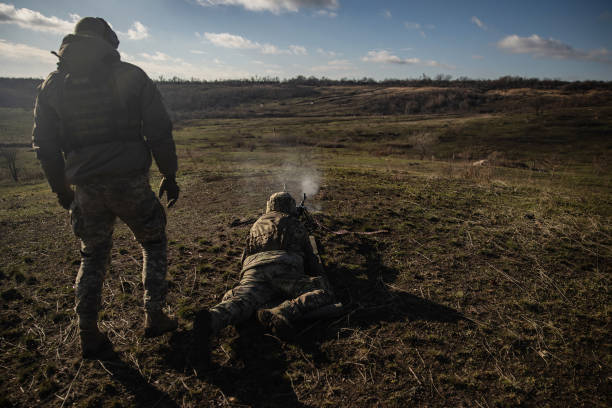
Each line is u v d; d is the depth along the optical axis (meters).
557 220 5.24
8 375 2.38
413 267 3.84
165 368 2.41
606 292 3.34
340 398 2.18
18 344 2.67
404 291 3.36
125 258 4.08
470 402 2.15
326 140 49.44
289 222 3.33
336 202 6.27
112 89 2.17
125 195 2.28
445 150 38.50
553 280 3.58
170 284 3.49
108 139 2.21
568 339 2.70
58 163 2.27
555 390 2.24
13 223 5.68
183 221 5.50
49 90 2.17
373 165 16.03
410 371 2.38
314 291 2.77
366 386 2.26
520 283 3.52
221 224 5.30
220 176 9.16
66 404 2.15
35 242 4.79
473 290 3.39
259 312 2.56
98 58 2.18
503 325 2.86
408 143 44.47
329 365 2.43
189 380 2.32
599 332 2.77
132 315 3.00
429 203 6.21
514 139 46.53
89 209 2.30
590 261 3.99
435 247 4.34
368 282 3.52
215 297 3.27
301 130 64.62
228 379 2.32
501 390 2.24
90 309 2.33
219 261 4.02
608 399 2.17
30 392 2.24
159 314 2.49
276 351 2.56
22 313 3.08
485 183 8.09
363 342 2.65
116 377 2.34
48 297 3.33
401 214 5.55
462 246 4.39
